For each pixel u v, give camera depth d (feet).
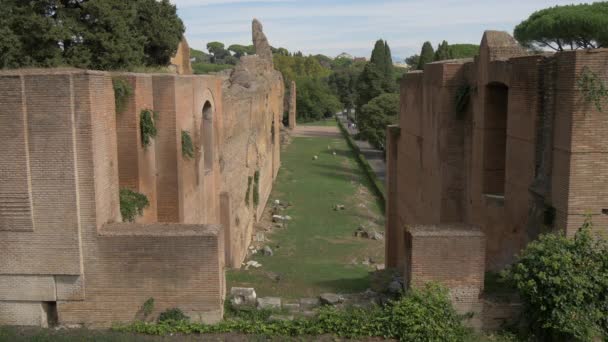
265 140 141.79
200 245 44.50
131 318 45.52
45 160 44.32
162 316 44.98
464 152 62.54
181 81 62.95
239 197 97.19
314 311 47.42
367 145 267.18
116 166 50.06
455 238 44.42
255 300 49.14
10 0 92.58
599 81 42.47
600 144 43.11
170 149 61.21
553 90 45.93
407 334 43.16
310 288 57.88
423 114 70.69
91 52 98.99
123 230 45.57
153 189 60.34
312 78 428.15
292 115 331.77
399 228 87.45
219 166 84.07
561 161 44.73
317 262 89.66
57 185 44.55
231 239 84.12
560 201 44.86
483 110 56.54
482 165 56.95
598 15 97.66
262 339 43.45
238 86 121.19
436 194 64.64
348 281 64.18
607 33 97.35
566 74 43.83
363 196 150.71
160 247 44.70
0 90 43.47
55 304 46.88
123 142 55.36
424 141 70.23
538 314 41.63
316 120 407.03
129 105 54.95
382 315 44.50
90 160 44.47
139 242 44.78
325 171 190.80
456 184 63.16
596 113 42.80
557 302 39.93
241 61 149.89
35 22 91.66
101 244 45.09
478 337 43.93
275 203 139.44
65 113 43.73
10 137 43.98
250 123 114.73
